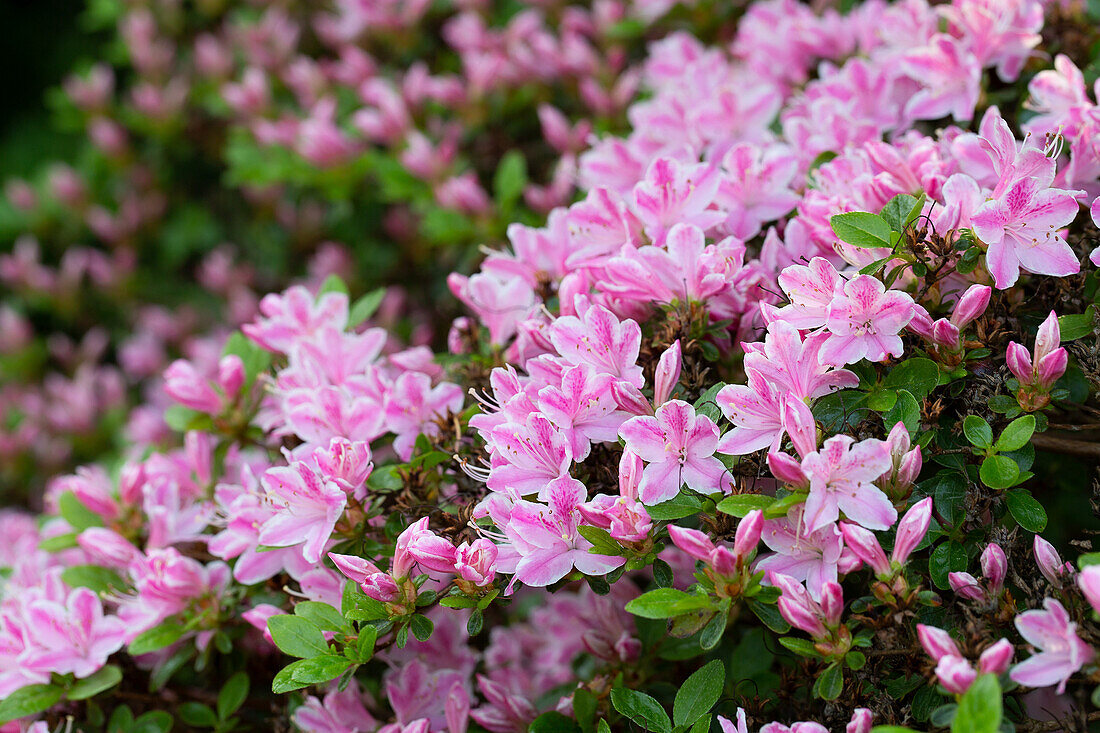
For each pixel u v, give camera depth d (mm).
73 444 1946
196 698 1177
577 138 1374
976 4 1146
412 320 1646
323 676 1021
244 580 1086
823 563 1010
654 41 1495
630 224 1115
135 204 2074
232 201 2053
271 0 1885
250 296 1896
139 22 1933
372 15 1611
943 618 1018
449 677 1119
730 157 1117
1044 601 972
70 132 2840
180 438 1759
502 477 1032
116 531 1183
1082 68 1186
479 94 1453
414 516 1074
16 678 1117
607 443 1061
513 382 1052
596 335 1047
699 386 1065
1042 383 1022
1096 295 1059
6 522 1404
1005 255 1023
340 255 1722
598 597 1152
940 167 1079
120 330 2189
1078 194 1028
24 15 3033
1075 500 1199
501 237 1359
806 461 987
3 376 2111
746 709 1070
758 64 1282
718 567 994
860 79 1188
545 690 1194
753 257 1143
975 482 1032
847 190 1111
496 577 1034
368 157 1500
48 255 2227
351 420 1096
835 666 997
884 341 1020
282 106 1786
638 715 1033
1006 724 976
